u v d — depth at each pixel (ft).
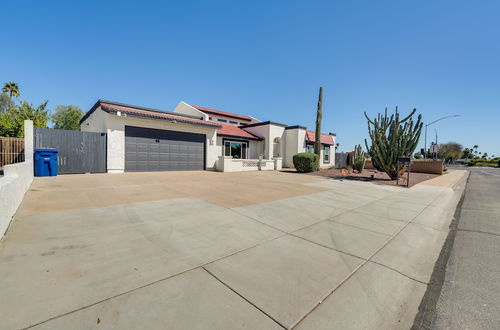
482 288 9.16
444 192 32.78
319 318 7.00
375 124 44.93
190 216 16.44
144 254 10.41
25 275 8.28
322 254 11.36
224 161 52.70
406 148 42.37
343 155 95.45
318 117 61.57
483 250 12.90
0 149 37.04
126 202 19.72
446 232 15.94
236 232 13.75
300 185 33.73
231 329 6.31
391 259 11.27
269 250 11.52
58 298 7.14
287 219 16.83
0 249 10.24
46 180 30.73
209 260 10.18
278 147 73.36
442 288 9.12
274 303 7.52
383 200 25.32
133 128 44.01
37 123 55.31
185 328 6.26
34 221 14.03
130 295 7.50
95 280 8.21
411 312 7.65
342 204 22.47
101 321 6.33
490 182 49.67
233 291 8.04
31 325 6.03
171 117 48.39
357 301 7.97
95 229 13.16
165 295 7.61
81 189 24.88
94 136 40.37
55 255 9.90
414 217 18.83
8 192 12.96
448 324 7.14
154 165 46.80
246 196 24.30
